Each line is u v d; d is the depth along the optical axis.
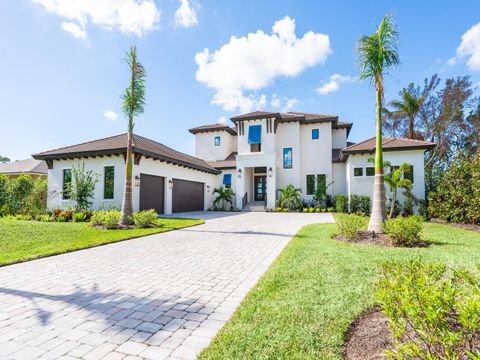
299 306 3.81
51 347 3.05
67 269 6.20
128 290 4.86
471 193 13.91
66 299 4.45
